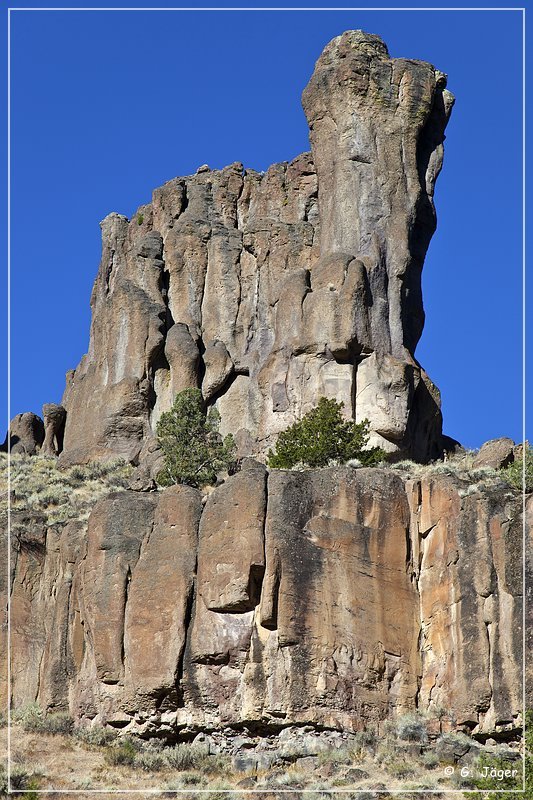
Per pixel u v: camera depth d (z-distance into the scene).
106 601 80.31
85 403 110.06
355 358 100.19
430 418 102.44
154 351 107.31
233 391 105.94
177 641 78.38
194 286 109.44
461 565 79.75
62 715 80.06
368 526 80.62
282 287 103.56
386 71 106.19
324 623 78.12
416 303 104.81
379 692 77.88
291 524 79.44
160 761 75.69
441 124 108.31
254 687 76.94
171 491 81.69
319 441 93.00
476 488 81.50
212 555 79.31
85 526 85.56
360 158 104.69
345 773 73.62
